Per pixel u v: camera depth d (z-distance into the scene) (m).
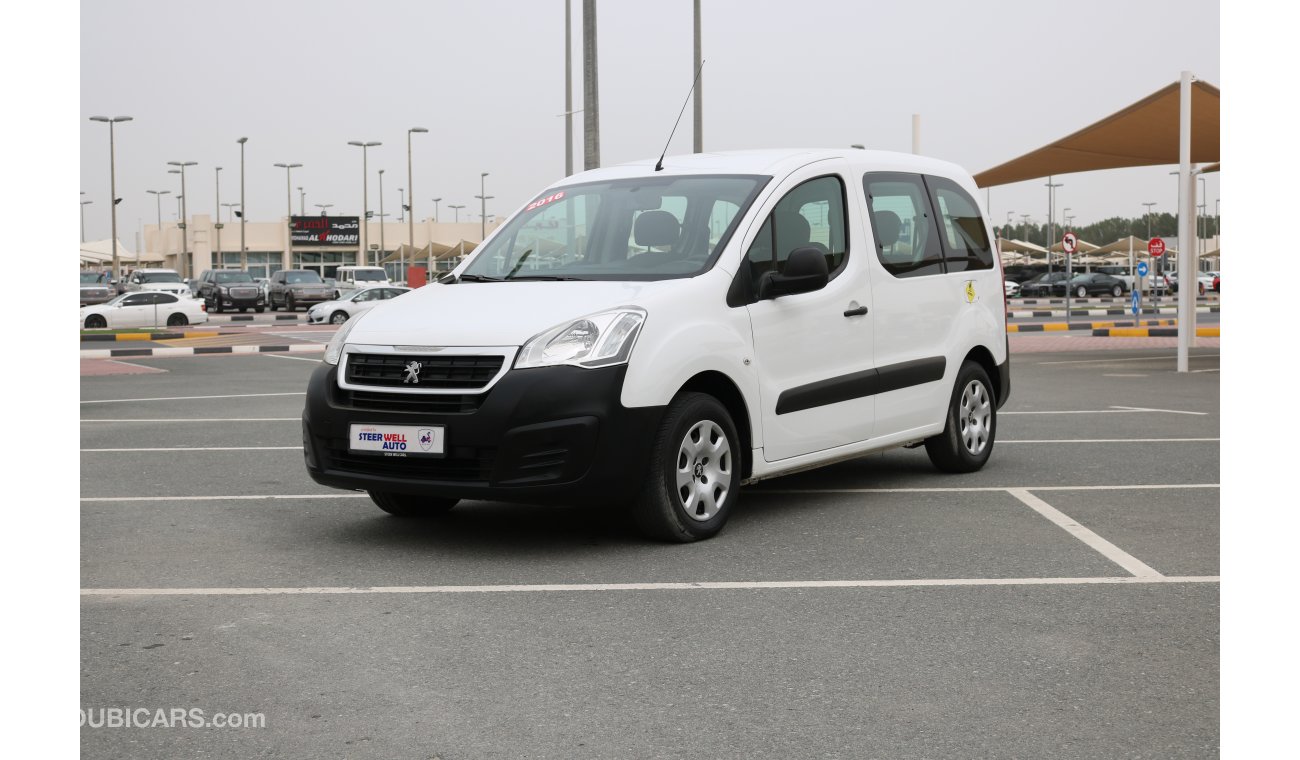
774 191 6.76
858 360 7.16
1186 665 4.18
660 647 4.44
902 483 7.91
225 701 3.89
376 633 4.63
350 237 91.06
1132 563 5.64
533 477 5.62
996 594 5.13
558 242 6.91
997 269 8.66
